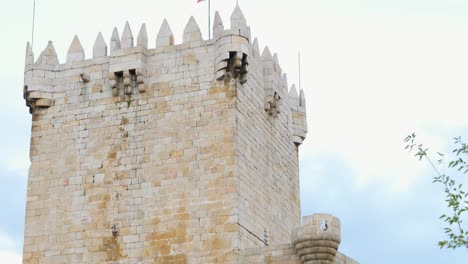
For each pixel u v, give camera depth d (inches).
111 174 2763.3
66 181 2800.2
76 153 2819.9
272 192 2898.6
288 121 3139.8
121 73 2829.7
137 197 2714.1
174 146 2726.4
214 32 2785.4
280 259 2519.7
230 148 2667.3
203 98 2741.1
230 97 2716.5
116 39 2876.5
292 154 3152.1
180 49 2815.0
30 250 2763.3
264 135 2896.2
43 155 2849.4
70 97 2878.9
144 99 2800.2
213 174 2659.9
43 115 2888.8
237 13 2758.4
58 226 2763.3
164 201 2684.5
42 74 2906.0
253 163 2773.1
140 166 2741.1
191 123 2731.3
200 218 2632.9
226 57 2711.6
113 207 2728.8
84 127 2834.6
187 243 2623.0
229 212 2610.7
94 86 2866.6
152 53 2842.0
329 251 2460.6
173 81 2787.9
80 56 2910.9
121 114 2810.0
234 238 2578.7
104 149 2795.3
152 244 2655.0
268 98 2945.4
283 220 2962.6
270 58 2982.3
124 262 2667.3
